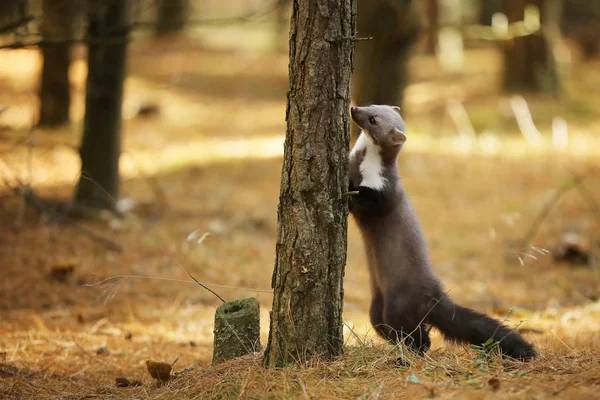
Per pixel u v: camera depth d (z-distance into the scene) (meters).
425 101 28.69
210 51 42.69
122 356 9.14
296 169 6.77
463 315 7.97
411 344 7.88
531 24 27.91
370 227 8.52
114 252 13.49
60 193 16.92
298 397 6.30
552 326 10.68
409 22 20.91
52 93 22.69
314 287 6.86
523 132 24.64
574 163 21.28
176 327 10.58
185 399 6.73
